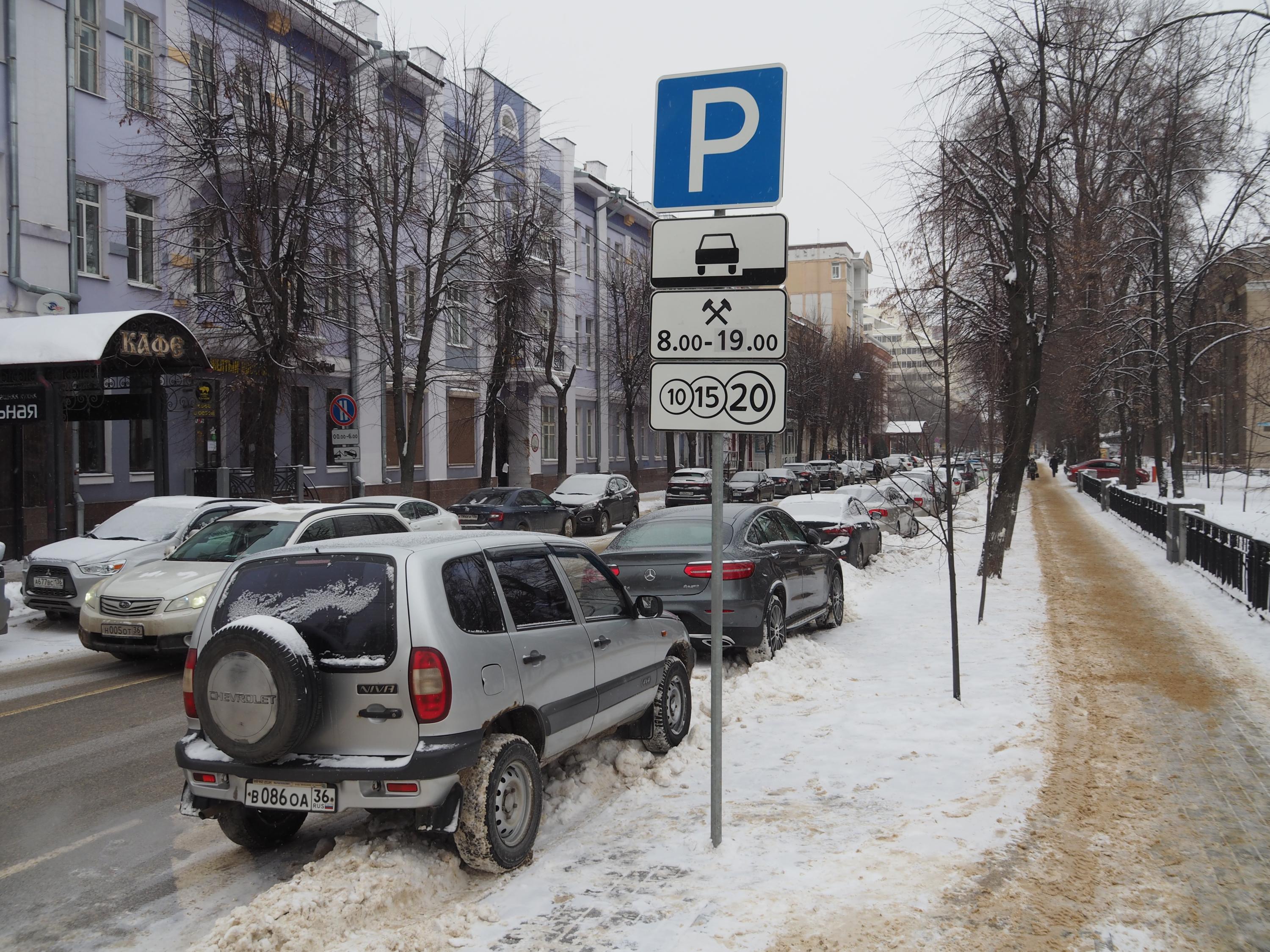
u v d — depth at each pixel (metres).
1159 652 9.34
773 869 4.21
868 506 22.19
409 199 21.88
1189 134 18.45
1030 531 25.83
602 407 42.25
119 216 19.38
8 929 4.01
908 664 8.99
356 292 22.77
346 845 4.35
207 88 17.94
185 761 4.31
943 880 4.07
